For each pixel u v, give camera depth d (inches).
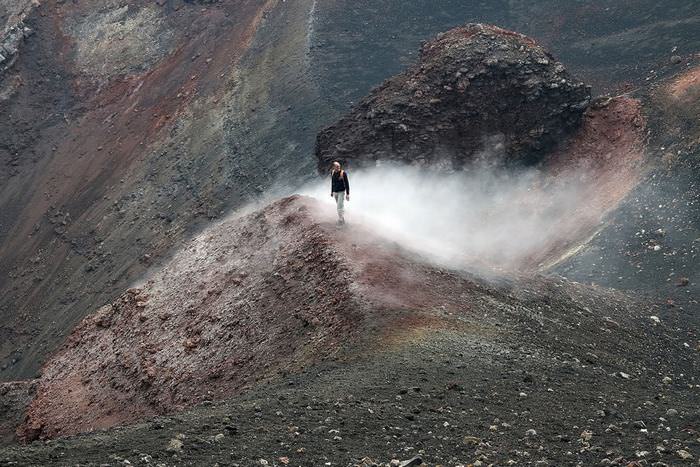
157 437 487.8
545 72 2090.3
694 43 2738.7
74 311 2684.5
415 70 2116.1
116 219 2997.0
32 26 4099.4
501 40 2129.7
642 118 2015.3
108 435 515.5
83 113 3772.1
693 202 1584.6
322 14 3385.8
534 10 3390.7
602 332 994.1
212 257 1127.0
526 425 546.9
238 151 2920.8
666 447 497.4
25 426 1077.1
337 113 2903.5
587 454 483.2
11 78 3951.8
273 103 3056.1
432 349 746.2
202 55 3636.8
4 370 2620.6
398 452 469.7
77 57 4001.0
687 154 1765.5
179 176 2997.0
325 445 473.7
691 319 1206.9
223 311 992.9
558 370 742.5
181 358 971.9
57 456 445.7
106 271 2785.4
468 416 557.9
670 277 1382.9
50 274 2938.0
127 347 1077.1
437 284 933.8
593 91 2731.3
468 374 678.5
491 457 465.7
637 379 802.2
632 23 3070.9
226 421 520.7
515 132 2050.9
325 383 652.1
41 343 2632.9
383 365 695.7
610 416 591.2
